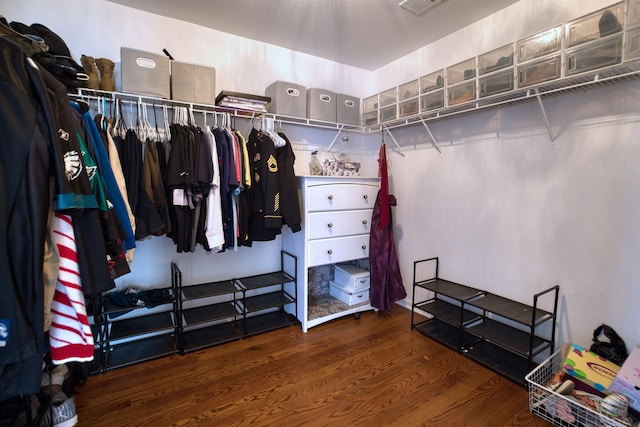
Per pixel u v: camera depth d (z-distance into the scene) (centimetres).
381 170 278
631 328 168
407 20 230
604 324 177
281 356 217
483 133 233
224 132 218
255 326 259
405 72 294
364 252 284
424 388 184
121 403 170
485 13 221
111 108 212
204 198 210
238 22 235
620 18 143
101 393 178
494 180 228
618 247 171
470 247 246
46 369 142
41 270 81
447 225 262
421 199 283
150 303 211
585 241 184
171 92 208
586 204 183
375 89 329
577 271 188
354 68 321
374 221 283
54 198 87
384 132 314
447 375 196
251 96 228
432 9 215
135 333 207
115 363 203
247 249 274
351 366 206
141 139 196
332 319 276
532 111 205
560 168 193
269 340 240
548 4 193
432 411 165
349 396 177
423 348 229
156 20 224
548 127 190
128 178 184
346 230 272
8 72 79
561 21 187
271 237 242
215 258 260
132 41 217
